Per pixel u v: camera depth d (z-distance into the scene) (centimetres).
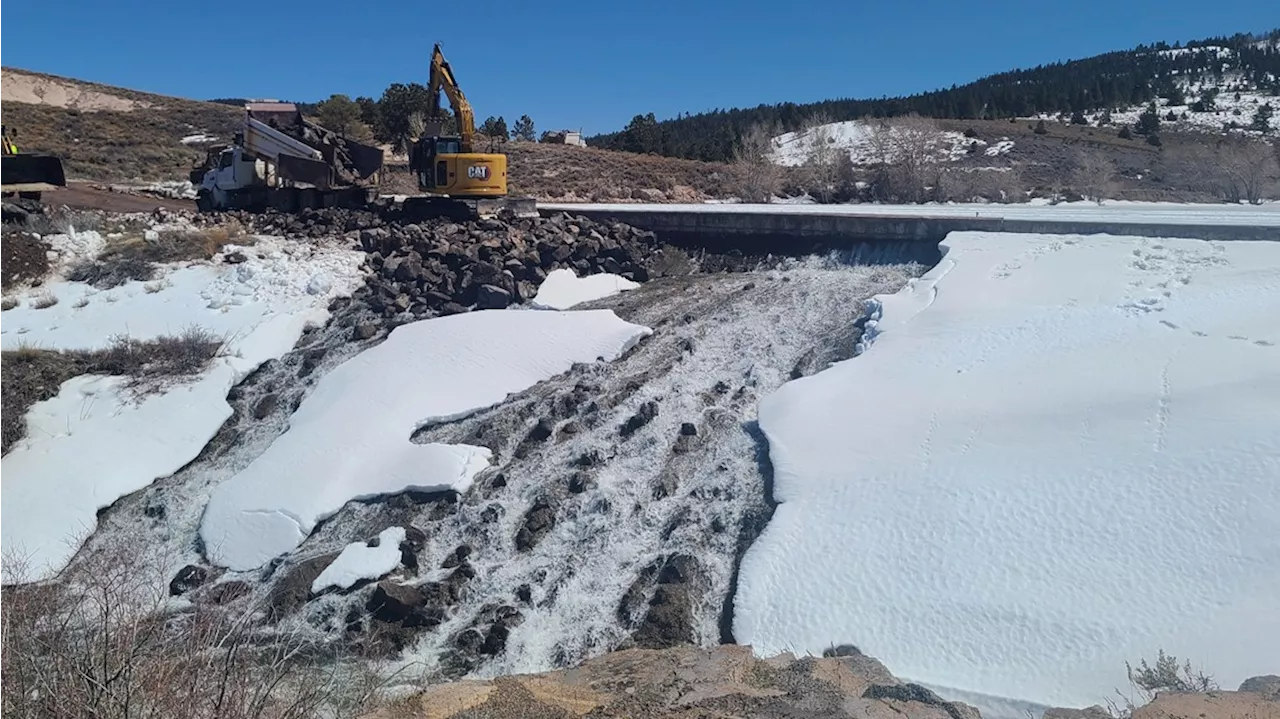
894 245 2127
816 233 2212
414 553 1202
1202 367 1242
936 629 920
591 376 1656
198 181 2798
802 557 1069
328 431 1477
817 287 1981
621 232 2350
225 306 1933
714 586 1097
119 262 2084
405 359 1694
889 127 5150
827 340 1698
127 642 570
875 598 980
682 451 1382
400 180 3622
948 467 1159
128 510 1404
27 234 2117
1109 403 1209
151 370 1706
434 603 1109
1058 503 1045
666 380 1609
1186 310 1438
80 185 3164
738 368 1645
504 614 1086
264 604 1148
